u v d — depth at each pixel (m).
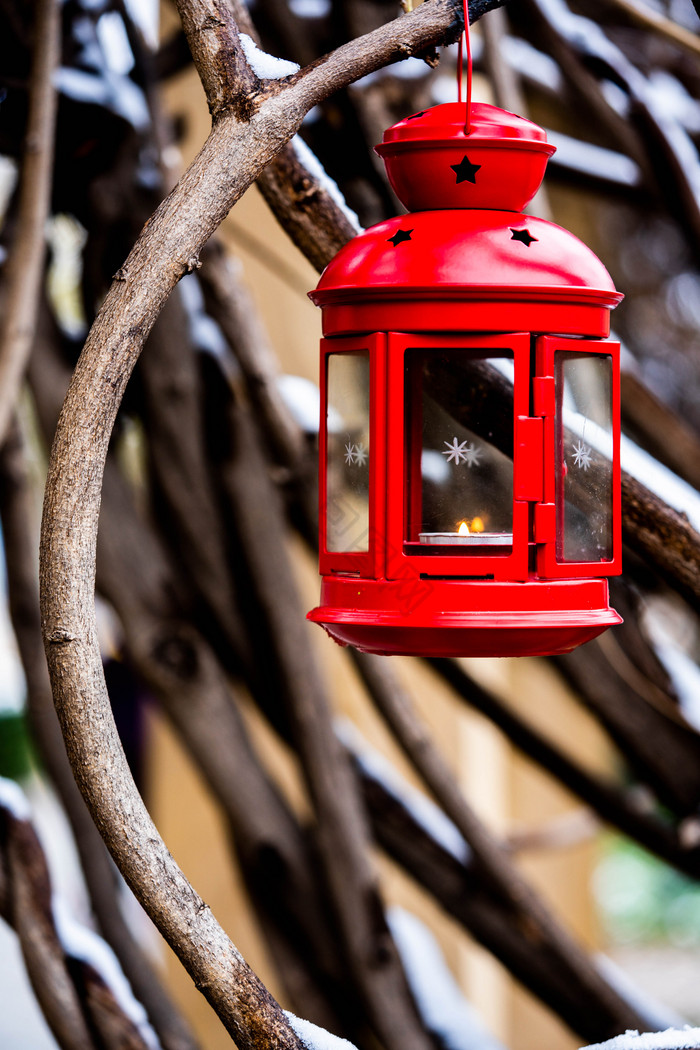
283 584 2.47
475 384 1.19
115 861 1.01
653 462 1.51
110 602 2.47
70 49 2.29
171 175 2.25
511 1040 4.71
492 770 4.31
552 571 1.16
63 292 3.19
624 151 2.50
